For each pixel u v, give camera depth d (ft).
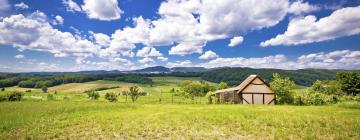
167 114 93.40
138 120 78.74
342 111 100.32
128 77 616.80
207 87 327.47
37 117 84.94
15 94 213.05
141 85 536.01
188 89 276.82
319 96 169.68
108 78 600.39
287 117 79.92
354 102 131.34
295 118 77.71
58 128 66.18
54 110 105.70
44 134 59.31
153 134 58.95
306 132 58.49
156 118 82.74
